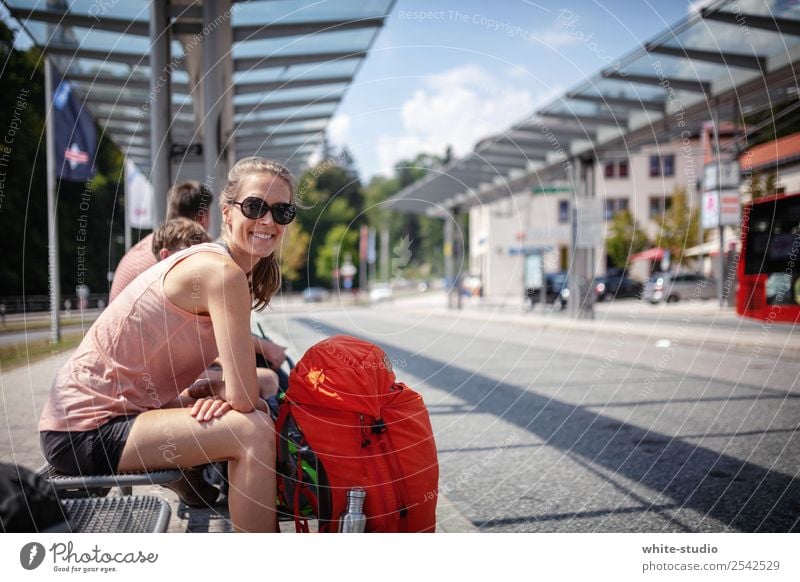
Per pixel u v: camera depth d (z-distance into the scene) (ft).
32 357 24.22
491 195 70.95
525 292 76.54
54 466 5.48
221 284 5.34
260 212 6.10
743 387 19.24
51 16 19.24
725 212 53.47
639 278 108.37
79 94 28.02
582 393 19.08
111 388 5.52
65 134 31.27
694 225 105.50
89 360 5.58
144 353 5.54
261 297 6.75
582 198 50.80
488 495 9.50
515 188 64.39
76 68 24.30
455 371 25.05
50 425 5.46
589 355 30.35
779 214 41.65
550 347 35.32
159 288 5.49
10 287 71.15
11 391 17.39
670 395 18.17
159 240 8.28
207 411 5.36
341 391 5.66
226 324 5.33
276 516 5.61
